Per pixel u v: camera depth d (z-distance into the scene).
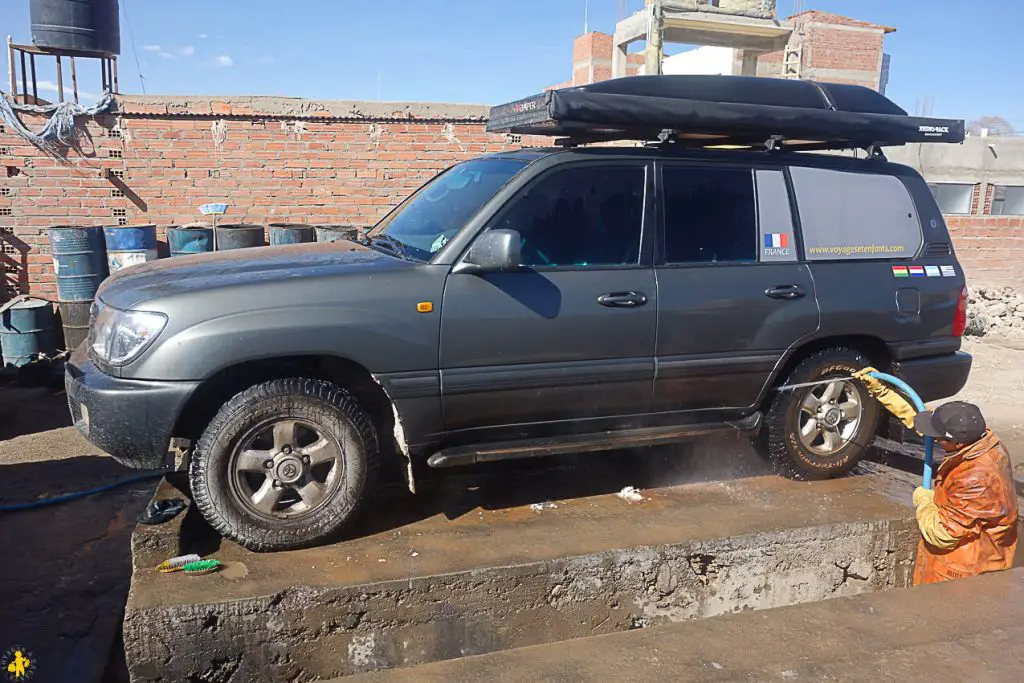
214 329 3.46
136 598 3.26
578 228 4.16
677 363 4.32
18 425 6.89
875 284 4.80
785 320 4.54
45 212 9.24
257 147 9.73
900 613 3.45
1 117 8.95
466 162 4.96
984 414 8.04
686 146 5.11
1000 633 3.29
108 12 9.33
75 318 8.59
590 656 3.05
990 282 14.59
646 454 5.41
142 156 9.42
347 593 3.41
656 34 17.23
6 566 4.38
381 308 3.70
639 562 3.89
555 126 4.34
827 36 19.84
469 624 3.63
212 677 3.32
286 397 3.57
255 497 3.62
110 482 5.59
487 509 4.36
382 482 4.65
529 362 4.00
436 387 3.84
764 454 4.94
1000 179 17.52
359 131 10.01
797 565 4.26
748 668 2.99
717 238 4.46
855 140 4.89
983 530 4.01
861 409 4.92
